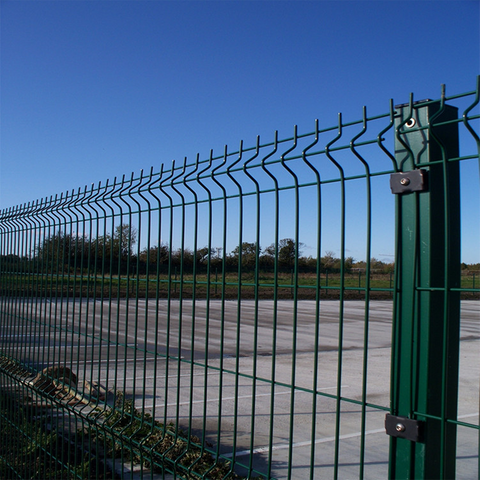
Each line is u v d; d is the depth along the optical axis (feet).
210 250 8.04
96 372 27.89
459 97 5.17
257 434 19.27
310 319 65.10
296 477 15.21
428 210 5.47
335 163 6.23
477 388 27.43
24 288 14.44
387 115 5.81
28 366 14.02
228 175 7.73
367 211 5.88
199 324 56.70
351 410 22.85
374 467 16.10
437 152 5.62
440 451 5.38
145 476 13.58
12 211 15.37
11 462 14.15
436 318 5.45
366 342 5.70
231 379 29.09
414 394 5.45
